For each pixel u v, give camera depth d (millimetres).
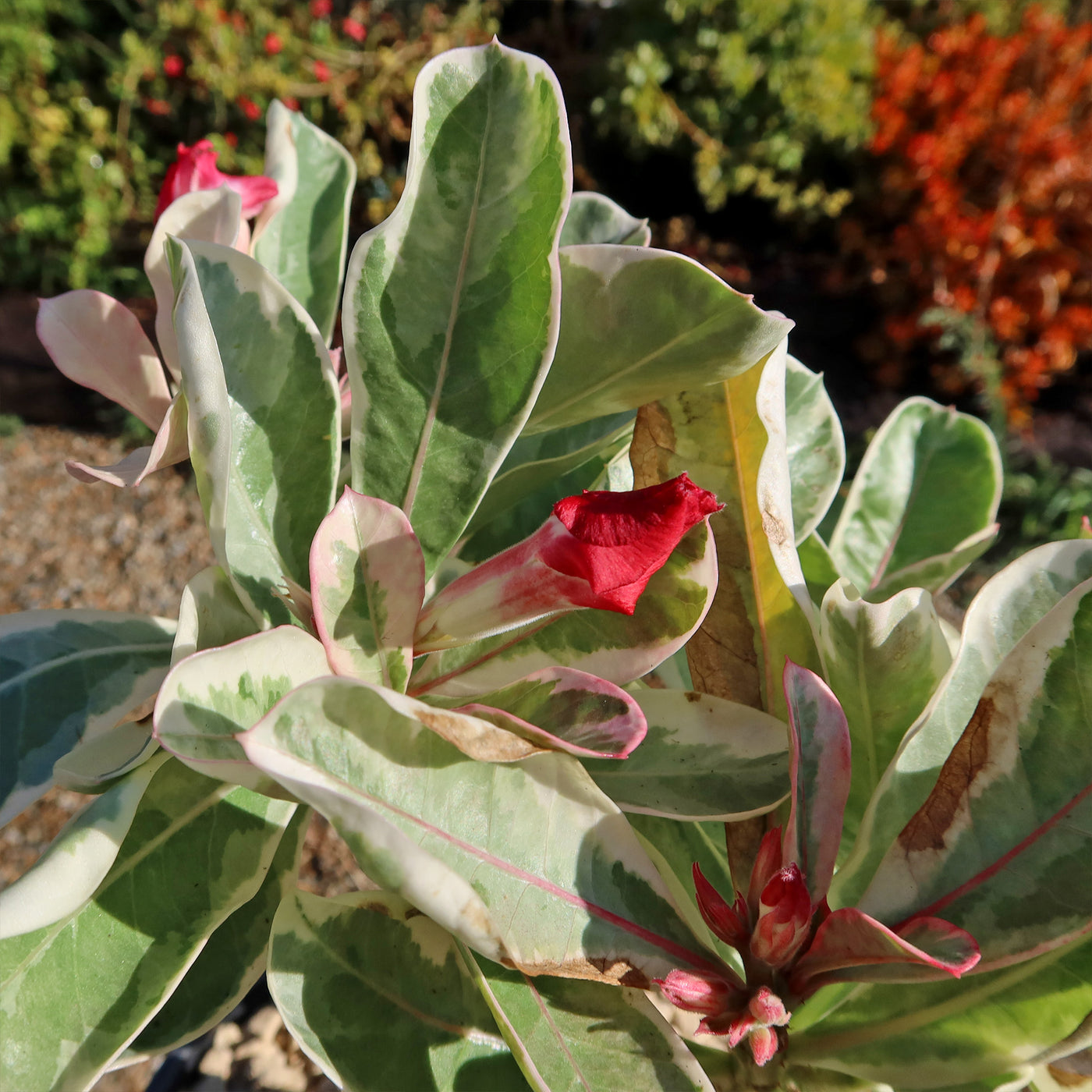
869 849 218
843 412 1359
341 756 174
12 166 1475
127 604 1124
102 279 1471
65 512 1233
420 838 180
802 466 291
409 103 1482
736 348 195
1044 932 189
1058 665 195
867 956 188
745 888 221
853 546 335
